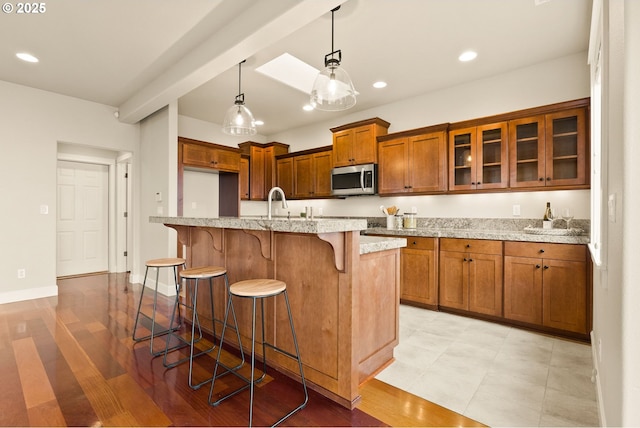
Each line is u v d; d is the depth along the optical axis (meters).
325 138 5.22
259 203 5.94
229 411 1.63
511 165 3.11
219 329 2.58
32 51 2.83
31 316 3.03
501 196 3.42
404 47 2.86
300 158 5.23
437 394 1.78
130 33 2.55
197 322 2.81
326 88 2.31
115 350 2.32
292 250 1.99
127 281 4.58
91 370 2.03
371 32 2.61
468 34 2.65
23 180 3.61
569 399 1.72
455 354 2.27
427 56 3.02
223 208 5.18
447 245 3.20
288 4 1.96
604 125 1.45
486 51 2.93
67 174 4.86
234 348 2.41
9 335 2.57
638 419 0.97
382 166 4.07
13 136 3.55
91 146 4.14
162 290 4.00
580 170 2.74
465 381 1.91
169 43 2.71
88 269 5.07
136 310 3.24
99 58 2.96
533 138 3.00
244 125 2.94
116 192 5.24
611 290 1.25
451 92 3.76
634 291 0.96
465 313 3.11
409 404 1.69
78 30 2.51
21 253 3.60
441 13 2.36
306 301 1.90
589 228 2.90
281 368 2.05
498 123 3.19
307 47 2.85
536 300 2.68
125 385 1.86
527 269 2.72
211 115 4.91
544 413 1.61
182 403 1.69
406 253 3.47
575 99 2.97
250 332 2.28
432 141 3.62
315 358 1.85
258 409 1.65
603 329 1.53
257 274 2.24
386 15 2.38
